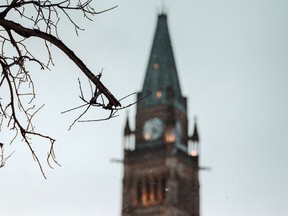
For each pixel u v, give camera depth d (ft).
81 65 16.72
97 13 17.72
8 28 16.71
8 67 16.79
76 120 16.48
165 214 357.61
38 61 17.24
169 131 384.27
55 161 17.34
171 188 365.40
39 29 17.28
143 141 390.21
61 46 16.74
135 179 379.76
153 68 414.82
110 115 16.67
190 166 386.32
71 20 17.72
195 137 398.42
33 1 17.10
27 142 17.10
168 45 429.38
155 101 398.42
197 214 373.40
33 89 17.35
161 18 443.32
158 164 377.09
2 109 17.02
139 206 371.97
